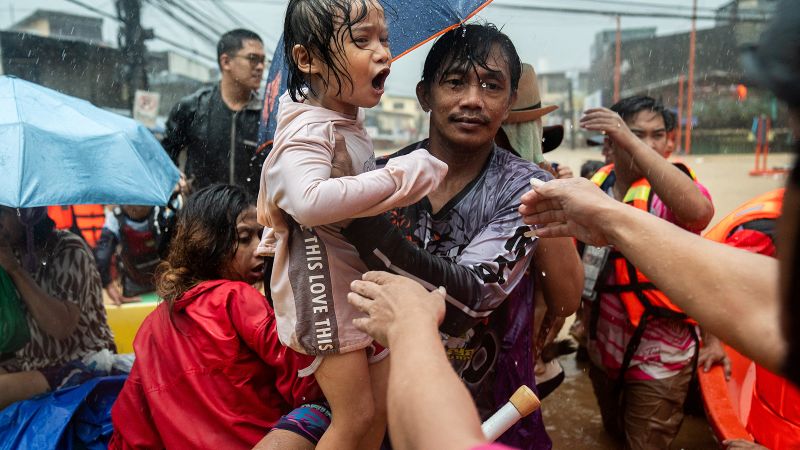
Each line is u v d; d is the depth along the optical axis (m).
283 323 2.04
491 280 2.13
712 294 1.31
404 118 46.88
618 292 3.37
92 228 6.54
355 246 1.95
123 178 3.30
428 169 1.92
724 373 3.62
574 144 42.19
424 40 2.36
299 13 1.94
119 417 2.61
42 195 3.02
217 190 2.72
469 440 1.02
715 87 35.41
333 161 1.95
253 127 5.34
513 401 1.88
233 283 2.57
